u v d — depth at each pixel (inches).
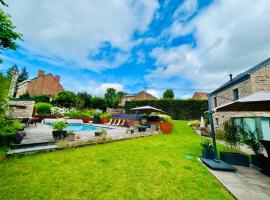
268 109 297.6
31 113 834.8
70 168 226.1
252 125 569.3
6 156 247.6
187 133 779.4
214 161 294.8
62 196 155.2
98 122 1069.1
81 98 1752.0
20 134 315.3
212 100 961.5
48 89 1854.1
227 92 763.4
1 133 291.4
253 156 308.7
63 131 379.9
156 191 178.2
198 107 1290.6
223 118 761.0
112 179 200.7
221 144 522.0
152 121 829.2
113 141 457.4
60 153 298.2
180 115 1323.8
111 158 285.9
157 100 1424.7
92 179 196.5
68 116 1074.7
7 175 189.8
